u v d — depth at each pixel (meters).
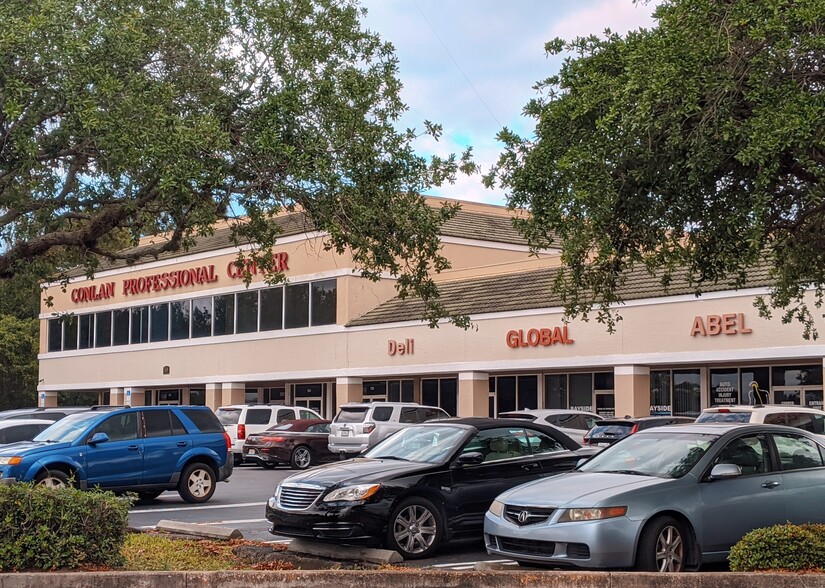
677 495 10.52
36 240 12.63
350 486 12.23
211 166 12.27
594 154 11.09
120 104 11.77
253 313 41.19
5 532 9.13
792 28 10.38
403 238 13.46
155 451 18.92
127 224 13.23
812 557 9.08
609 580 8.85
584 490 10.54
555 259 33.59
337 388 37.06
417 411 28.12
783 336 24.38
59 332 51.47
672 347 26.66
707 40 10.56
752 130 10.09
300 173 12.42
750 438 11.35
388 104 14.05
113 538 9.62
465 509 12.74
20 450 17.50
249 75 13.48
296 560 11.43
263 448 30.28
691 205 11.25
